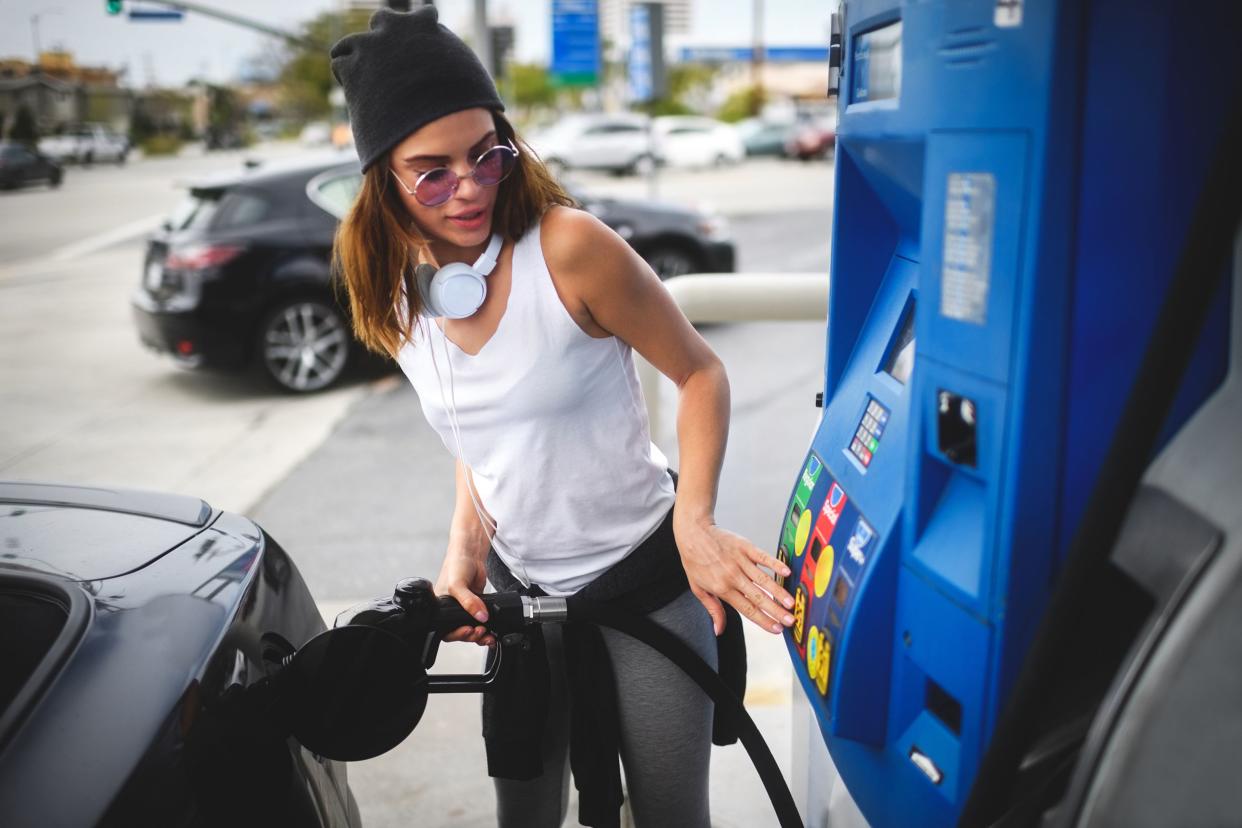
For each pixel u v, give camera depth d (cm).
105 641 137
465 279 128
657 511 147
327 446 555
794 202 1848
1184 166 89
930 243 103
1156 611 89
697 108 5534
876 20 117
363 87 127
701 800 158
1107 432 94
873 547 116
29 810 112
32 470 531
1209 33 87
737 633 162
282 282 634
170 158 4950
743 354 700
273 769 136
